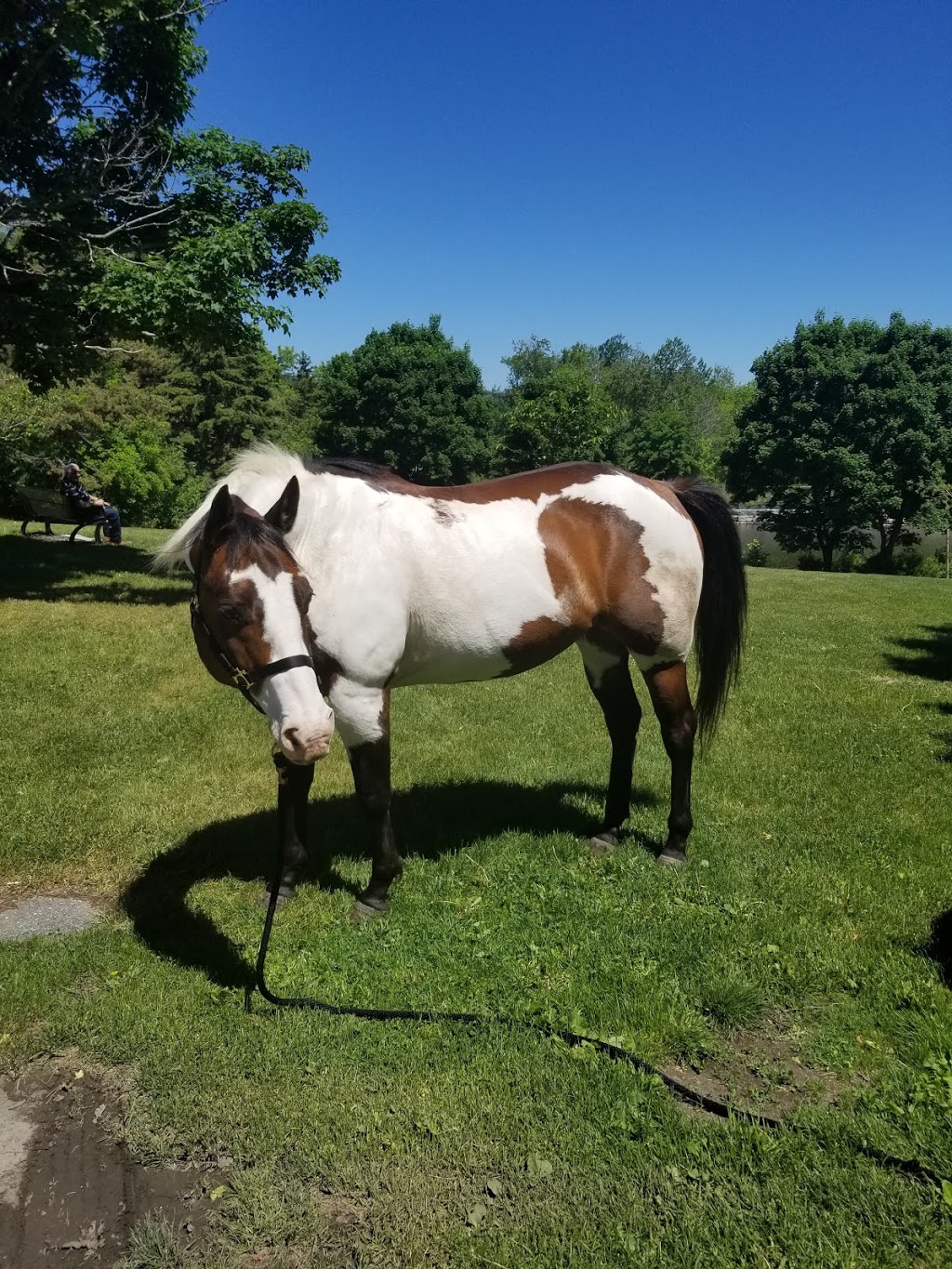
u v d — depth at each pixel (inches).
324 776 183.0
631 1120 83.5
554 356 2433.6
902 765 195.6
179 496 857.5
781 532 1109.1
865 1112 85.5
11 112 342.6
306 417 1610.5
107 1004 99.5
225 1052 91.5
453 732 216.4
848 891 132.4
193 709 219.9
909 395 998.4
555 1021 99.2
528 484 132.2
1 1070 90.8
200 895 129.0
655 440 1684.3
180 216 376.8
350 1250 69.7
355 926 121.5
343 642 113.4
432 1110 83.6
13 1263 68.8
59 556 475.5
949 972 109.8
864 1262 68.6
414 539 118.7
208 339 370.9
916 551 1128.2
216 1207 74.2
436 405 1550.2
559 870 139.3
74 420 732.0
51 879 134.5
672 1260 68.6
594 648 145.1
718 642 145.7
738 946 116.0
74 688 233.6
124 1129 82.3
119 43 358.6
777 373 1085.1
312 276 408.5
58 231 343.3
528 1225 71.4
